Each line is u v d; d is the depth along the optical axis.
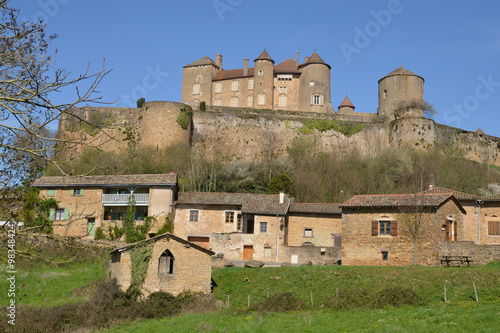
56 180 43.72
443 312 18.94
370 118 78.75
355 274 28.02
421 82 81.62
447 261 28.69
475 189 60.22
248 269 32.09
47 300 25.97
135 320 22.75
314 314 21.50
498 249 29.28
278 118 74.38
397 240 31.69
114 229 42.00
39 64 8.08
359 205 33.00
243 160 70.31
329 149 74.12
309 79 83.69
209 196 43.41
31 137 8.30
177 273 27.80
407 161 64.06
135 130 68.12
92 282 28.84
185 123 68.44
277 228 40.50
